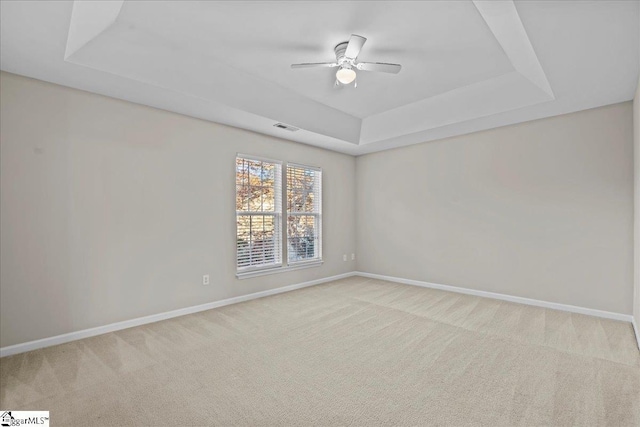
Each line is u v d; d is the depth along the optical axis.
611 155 3.51
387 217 5.61
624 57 2.47
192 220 3.79
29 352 2.70
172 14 2.36
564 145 3.81
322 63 2.79
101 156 3.14
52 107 2.87
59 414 1.88
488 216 4.43
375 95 3.94
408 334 3.10
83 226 3.02
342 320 3.51
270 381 2.24
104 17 2.24
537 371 2.36
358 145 5.27
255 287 4.43
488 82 3.53
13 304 2.67
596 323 3.37
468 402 1.99
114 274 3.21
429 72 3.33
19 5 1.93
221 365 2.48
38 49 2.36
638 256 3.01
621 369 2.38
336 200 5.71
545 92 3.24
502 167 4.29
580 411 1.89
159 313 3.51
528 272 4.09
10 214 2.66
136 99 3.27
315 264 5.26
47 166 2.84
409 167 5.29
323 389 2.14
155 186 3.50
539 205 4.00
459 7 2.29
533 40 2.25
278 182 4.74
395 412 1.89
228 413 1.89
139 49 2.66
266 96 3.63
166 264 3.57
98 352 2.70
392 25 2.51
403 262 5.39
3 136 2.64
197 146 3.85
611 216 3.52
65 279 2.92
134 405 1.96
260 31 2.59
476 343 2.88
